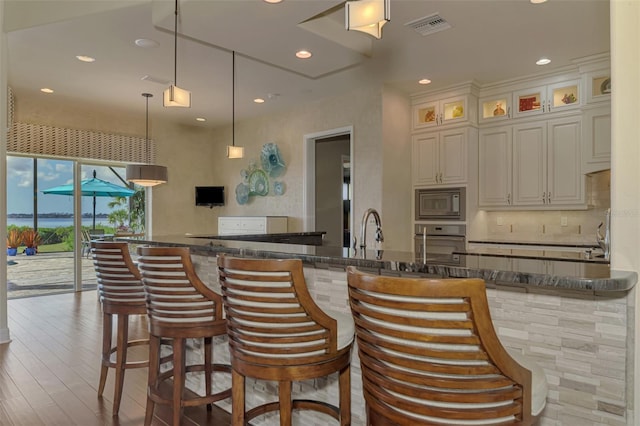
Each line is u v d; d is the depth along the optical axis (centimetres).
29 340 413
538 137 498
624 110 142
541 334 150
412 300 110
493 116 535
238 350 179
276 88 546
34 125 595
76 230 657
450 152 547
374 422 132
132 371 336
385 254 206
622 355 134
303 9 319
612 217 143
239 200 743
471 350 109
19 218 608
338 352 174
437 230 557
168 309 220
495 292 161
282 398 170
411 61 448
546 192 492
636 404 132
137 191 721
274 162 679
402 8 330
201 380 297
